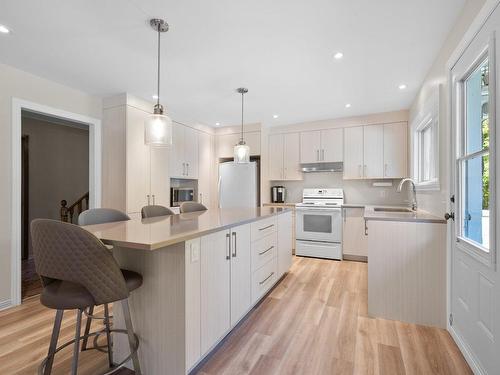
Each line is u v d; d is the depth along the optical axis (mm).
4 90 2484
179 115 4164
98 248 1178
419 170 3408
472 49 1591
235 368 1612
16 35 2023
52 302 1228
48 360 1307
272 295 2723
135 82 2912
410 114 3768
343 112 4051
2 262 2443
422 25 1916
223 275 1798
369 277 2266
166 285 1471
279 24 1897
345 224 4094
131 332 1422
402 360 1686
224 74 2709
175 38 2068
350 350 1791
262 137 4668
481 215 1562
